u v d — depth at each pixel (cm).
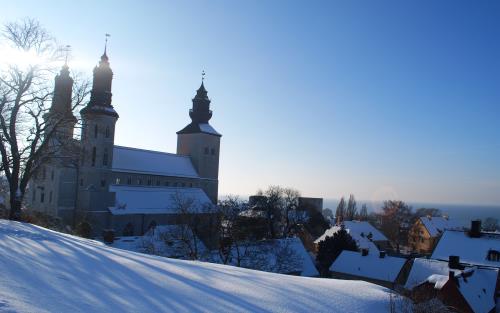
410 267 5647
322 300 1736
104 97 7950
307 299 1714
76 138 4103
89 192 7562
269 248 4988
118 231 7800
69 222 7481
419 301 2108
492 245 5938
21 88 3550
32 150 3719
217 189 11006
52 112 3844
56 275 1377
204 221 5641
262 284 1891
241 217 6050
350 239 7375
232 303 1448
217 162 11056
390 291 2177
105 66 8031
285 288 1869
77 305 1092
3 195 5434
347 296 1877
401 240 13062
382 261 5903
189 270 1986
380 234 10350
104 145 7800
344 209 17475
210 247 5347
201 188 10531
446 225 11625
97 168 7694
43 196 7894
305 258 5669
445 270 4906
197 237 5603
